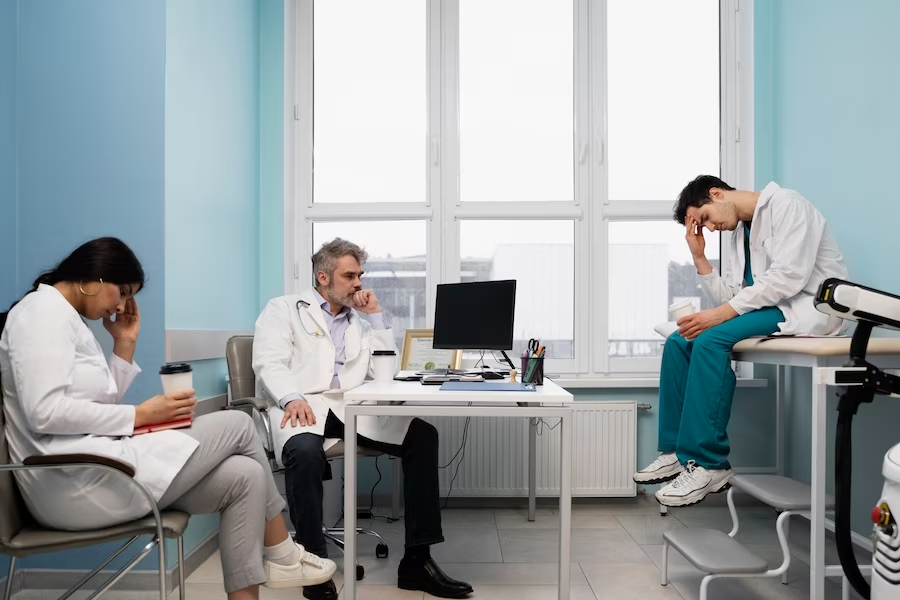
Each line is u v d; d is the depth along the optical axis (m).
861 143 2.64
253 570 1.65
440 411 1.86
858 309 1.70
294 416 2.30
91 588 2.27
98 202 2.31
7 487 1.47
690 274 3.55
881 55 2.51
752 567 1.95
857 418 2.65
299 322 2.60
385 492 3.40
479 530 2.98
